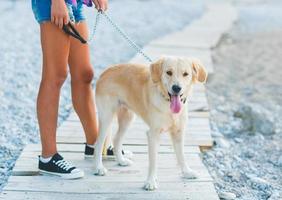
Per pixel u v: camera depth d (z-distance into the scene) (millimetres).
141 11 17891
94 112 5426
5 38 12289
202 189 4852
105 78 5133
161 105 4727
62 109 7633
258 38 14312
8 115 7344
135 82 4957
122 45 12273
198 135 6410
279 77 10266
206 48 11820
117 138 5340
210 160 6027
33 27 13742
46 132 5043
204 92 8320
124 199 4641
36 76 9312
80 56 5164
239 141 6797
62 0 4656
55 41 4816
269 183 5477
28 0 18422
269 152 6477
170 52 11164
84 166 5332
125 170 5262
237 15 18500
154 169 4875
